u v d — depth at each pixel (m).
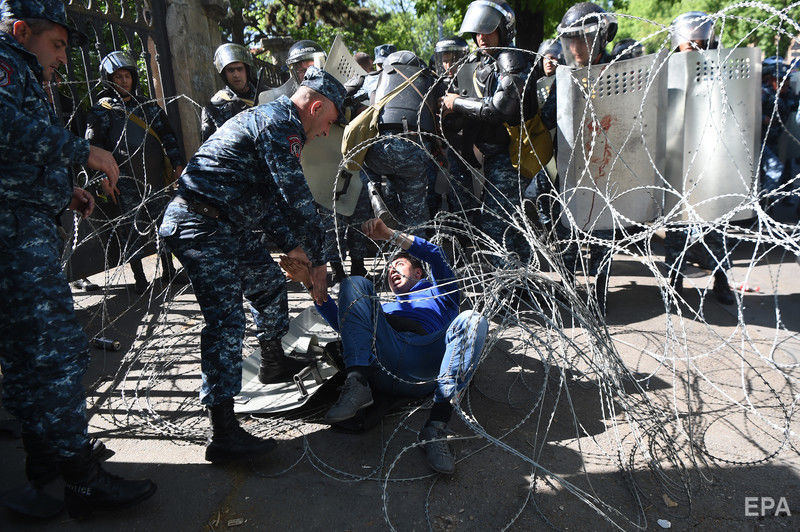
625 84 3.22
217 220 2.18
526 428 2.42
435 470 2.07
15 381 1.78
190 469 2.19
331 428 2.47
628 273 4.74
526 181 3.95
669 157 3.55
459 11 9.56
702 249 4.58
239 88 4.49
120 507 1.88
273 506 1.96
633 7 17.64
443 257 2.69
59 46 1.86
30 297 1.74
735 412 2.47
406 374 2.48
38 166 1.75
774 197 5.48
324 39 19.36
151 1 5.53
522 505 1.92
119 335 3.71
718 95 3.41
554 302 2.13
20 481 2.10
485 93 3.65
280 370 2.80
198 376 3.10
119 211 4.58
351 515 1.90
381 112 3.71
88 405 2.77
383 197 4.47
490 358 3.13
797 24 2.02
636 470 2.09
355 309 2.37
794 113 5.26
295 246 2.44
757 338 3.24
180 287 4.78
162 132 4.60
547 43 4.68
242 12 13.12
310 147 3.77
